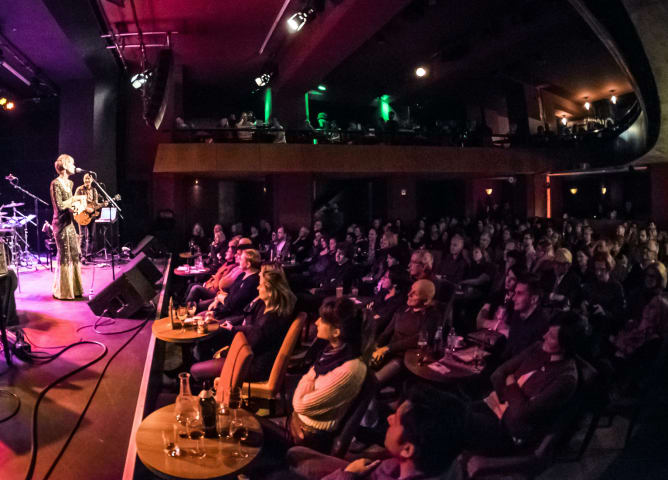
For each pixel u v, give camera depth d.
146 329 6.48
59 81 14.55
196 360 6.25
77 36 11.30
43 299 8.07
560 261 7.00
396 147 16.64
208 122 22.84
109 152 15.49
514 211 19.45
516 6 15.71
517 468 3.44
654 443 4.54
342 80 22.98
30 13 9.44
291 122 21.02
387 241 9.98
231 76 20.20
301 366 5.88
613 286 6.84
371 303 6.79
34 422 3.71
